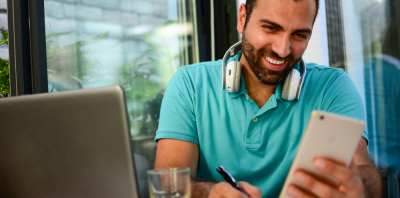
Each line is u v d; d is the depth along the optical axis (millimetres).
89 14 2020
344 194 604
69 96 648
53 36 1852
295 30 1038
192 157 1139
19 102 697
